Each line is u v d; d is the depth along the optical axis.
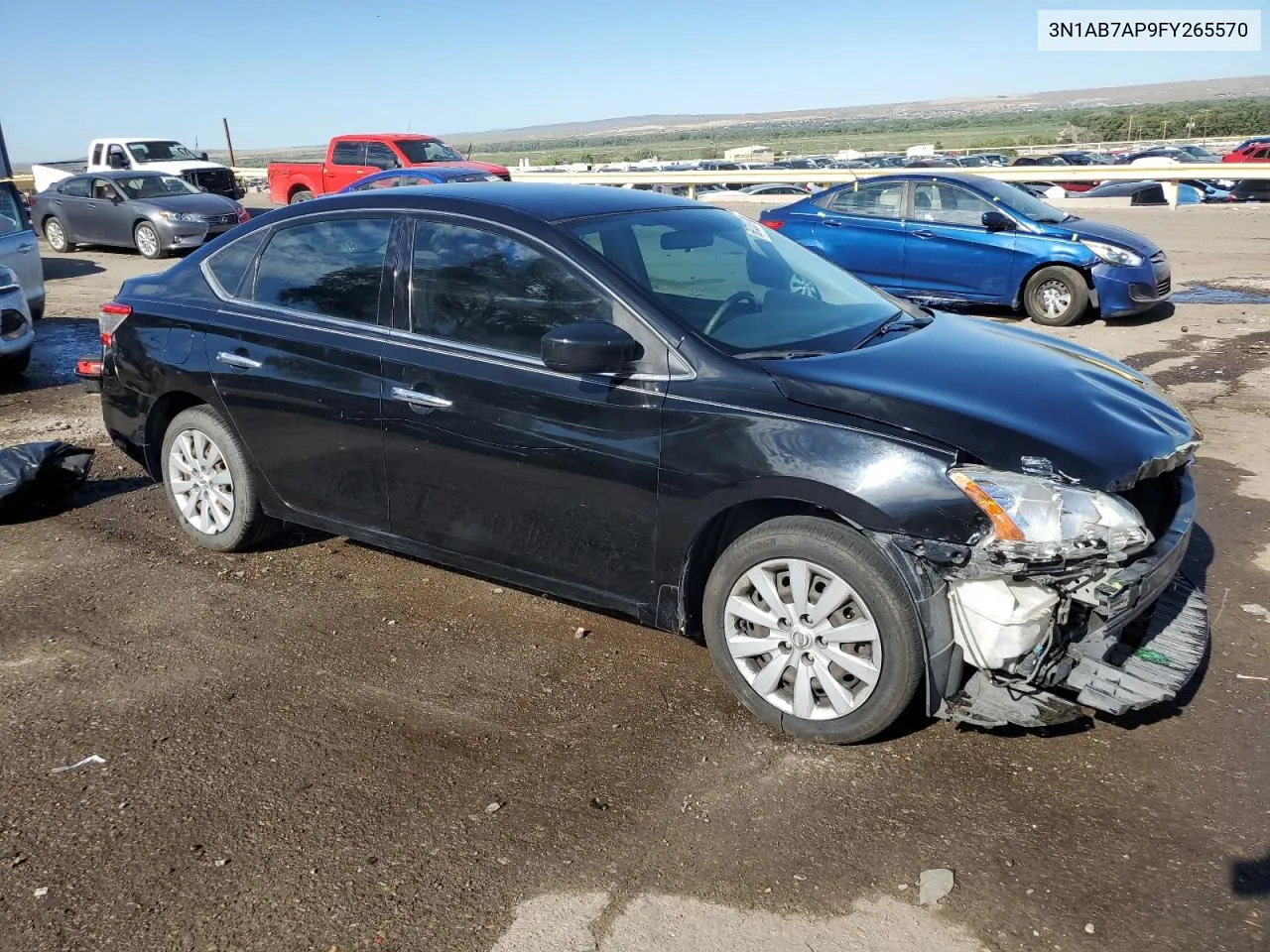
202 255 4.93
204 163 24.73
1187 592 3.85
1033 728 3.46
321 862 2.89
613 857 2.89
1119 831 2.94
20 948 2.59
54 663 4.04
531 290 3.83
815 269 4.54
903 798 3.11
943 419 3.18
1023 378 3.59
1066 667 3.21
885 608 3.14
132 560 5.03
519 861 2.88
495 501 3.94
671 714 3.62
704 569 3.69
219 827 3.04
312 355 4.32
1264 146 32.12
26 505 5.62
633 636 4.21
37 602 4.58
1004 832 2.95
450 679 3.88
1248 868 2.78
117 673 3.96
